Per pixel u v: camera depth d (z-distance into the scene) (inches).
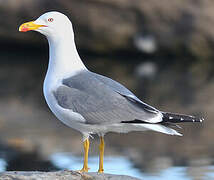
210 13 956.0
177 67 894.4
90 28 960.9
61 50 300.4
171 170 396.2
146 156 434.3
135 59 967.6
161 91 692.7
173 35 953.5
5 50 1025.5
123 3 951.6
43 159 422.6
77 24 962.1
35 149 449.7
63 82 295.9
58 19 300.7
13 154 436.8
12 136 492.1
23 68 866.1
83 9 953.5
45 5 964.0
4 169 394.3
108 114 286.0
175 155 437.4
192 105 611.2
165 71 850.8
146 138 499.5
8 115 576.4
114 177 274.7
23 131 510.0
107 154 440.1
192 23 949.2
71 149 454.6
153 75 812.6
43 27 301.1
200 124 540.4
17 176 258.1
